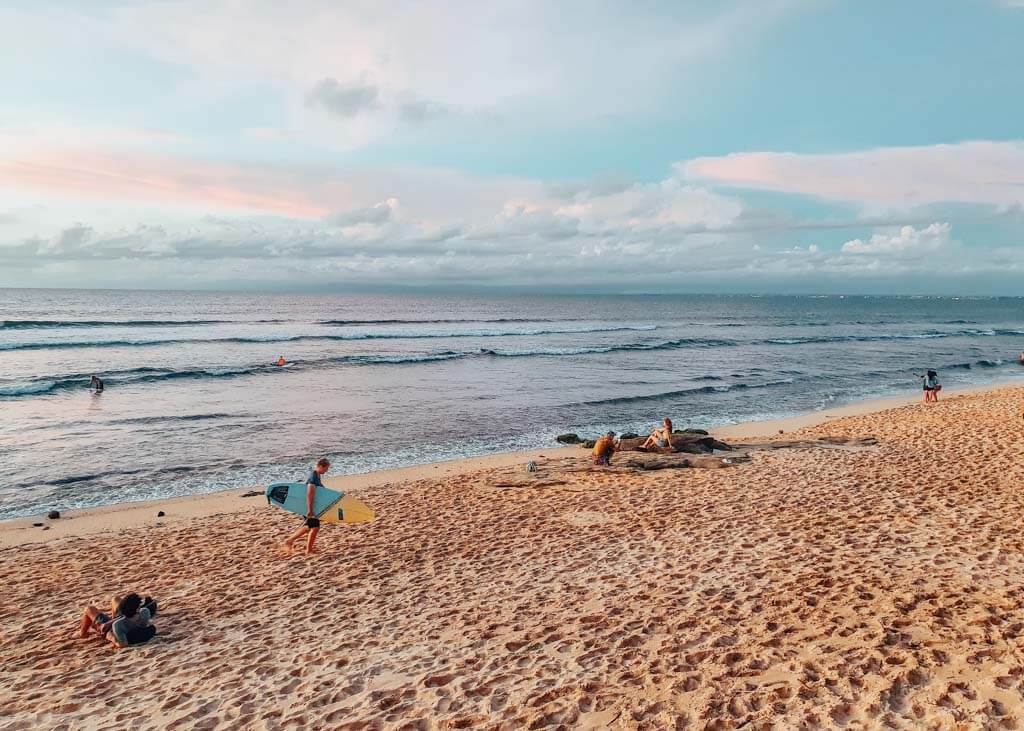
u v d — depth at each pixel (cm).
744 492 1397
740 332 8794
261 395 3309
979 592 765
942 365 5019
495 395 3428
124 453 2180
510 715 580
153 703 664
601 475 1656
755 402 3325
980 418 2212
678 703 573
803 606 768
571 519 1276
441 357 4941
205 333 6309
